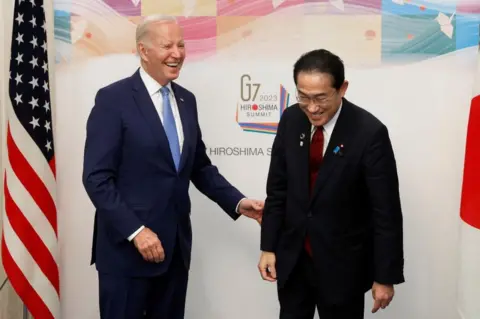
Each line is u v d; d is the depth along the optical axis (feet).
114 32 9.29
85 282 9.70
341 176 6.81
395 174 6.89
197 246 9.63
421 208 9.34
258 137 9.41
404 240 9.41
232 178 9.50
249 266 9.64
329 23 9.14
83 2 9.26
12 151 8.64
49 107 8.83
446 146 9.20
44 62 8.77
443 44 9.06
